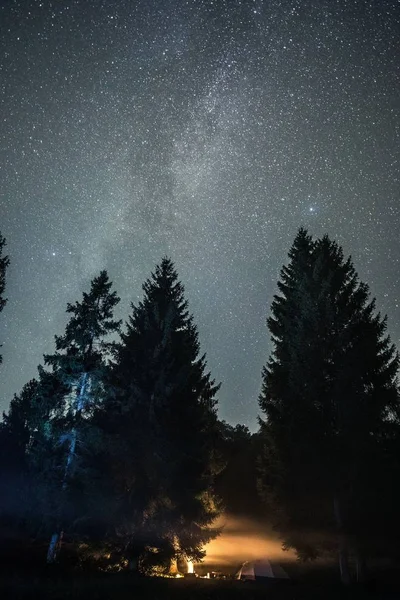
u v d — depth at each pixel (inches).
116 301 1053.8
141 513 813.9
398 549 733.3
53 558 840.3
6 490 1445.6
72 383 970.7
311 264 1066.7
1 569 655.1
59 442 930.1
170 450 863.1
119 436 855.1
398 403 815.7
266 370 1026.7
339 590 649.6
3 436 1669.5
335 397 792.3
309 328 860.0
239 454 2150.6
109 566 827.4
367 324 869.2
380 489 736.3
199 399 1128.8
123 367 971.9
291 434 792.3
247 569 1051.3
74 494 850.8
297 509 786.2
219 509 1140.5
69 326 1012.5
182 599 506.9
